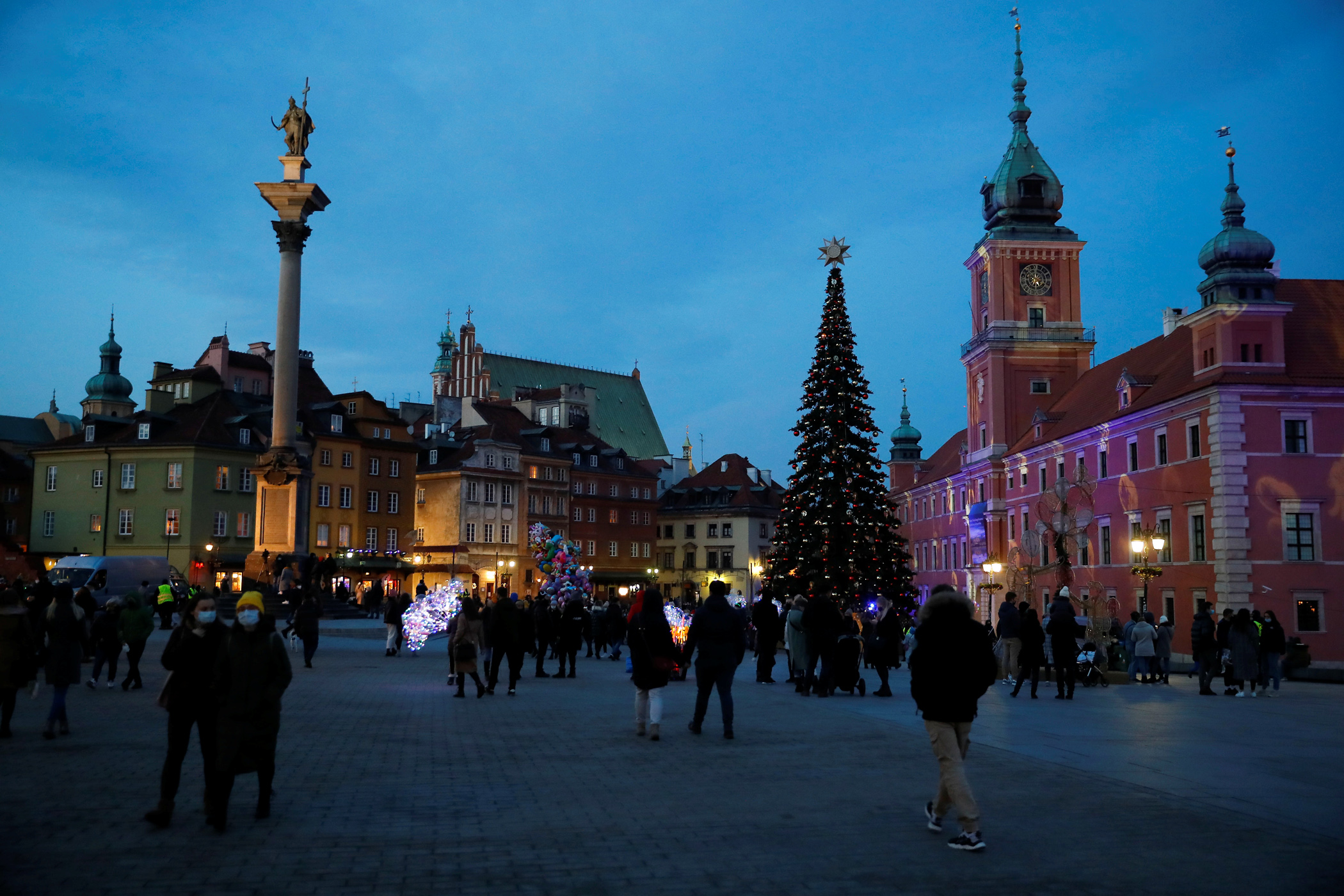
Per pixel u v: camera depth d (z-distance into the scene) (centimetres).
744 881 857
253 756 1041
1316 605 5038
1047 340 8225
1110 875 875
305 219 5059
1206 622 2764
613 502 12062
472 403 11338
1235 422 5116
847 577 5109
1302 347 5325
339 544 9362
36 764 1411
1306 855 939
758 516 12762
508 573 10625
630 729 1823
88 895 810
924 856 935
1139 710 2222
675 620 3675
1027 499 7769
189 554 8425
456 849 955
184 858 923
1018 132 8612
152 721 1856
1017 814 1110
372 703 2231
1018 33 8688
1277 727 1900
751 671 3456
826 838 1004
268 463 4847
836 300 5406
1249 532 5072
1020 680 2561
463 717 1986
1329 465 5100
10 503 10575
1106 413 6581
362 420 9756
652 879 860
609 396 15562
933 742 1002
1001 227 8400
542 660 3073
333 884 844
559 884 846
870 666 3534
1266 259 5331
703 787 1265
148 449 8594
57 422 12456
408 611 3897
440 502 10475
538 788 1252
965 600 1020
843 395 5297
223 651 1041
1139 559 5916
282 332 4950
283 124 5062
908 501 11481
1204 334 5391
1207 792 1231
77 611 1694
